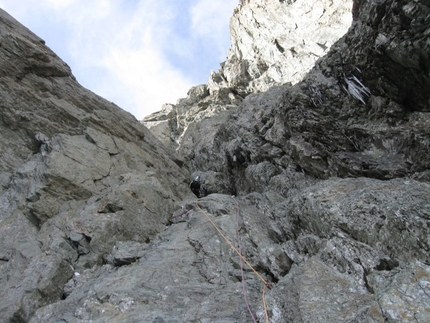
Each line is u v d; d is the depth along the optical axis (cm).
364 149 782
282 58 2266
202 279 628
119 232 820
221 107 2431
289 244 621
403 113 743
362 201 538
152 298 564
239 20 2812
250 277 606
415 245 439
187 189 1366
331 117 882
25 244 750
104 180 993
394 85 734
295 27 2319
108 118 1228
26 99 1050
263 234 718
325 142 834
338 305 423
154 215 923
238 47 2831
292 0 2355
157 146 1455
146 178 1032
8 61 1041
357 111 848
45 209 834
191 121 2620
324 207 577
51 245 736
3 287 653
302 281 484
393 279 414
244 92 2545
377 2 697
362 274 452
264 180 1027
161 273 634
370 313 381
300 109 926
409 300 375
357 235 509
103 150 1089
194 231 790
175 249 729
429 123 687
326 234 561
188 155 1706
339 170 773
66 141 1001
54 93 1140
